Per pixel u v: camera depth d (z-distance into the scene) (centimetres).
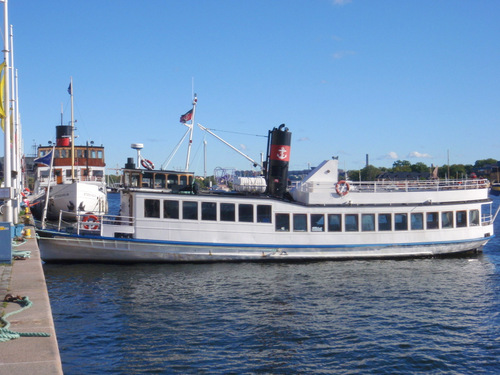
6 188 2333
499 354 1684
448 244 3322
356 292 2423
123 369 1521
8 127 2753
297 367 1566
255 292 2398
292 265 3012
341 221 3142
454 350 1717
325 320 2005
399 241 3219
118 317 2003
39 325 1082
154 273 2761
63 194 4528
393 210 3206
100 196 4853
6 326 1055
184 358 1614
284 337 1814
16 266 1797
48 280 2581
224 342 1758
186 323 1944
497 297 2367
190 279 2634
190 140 3503
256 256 3058
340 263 3088
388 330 1900
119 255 2938
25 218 3634
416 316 2069
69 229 3089
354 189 3241
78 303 2186
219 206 2995
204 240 2973
